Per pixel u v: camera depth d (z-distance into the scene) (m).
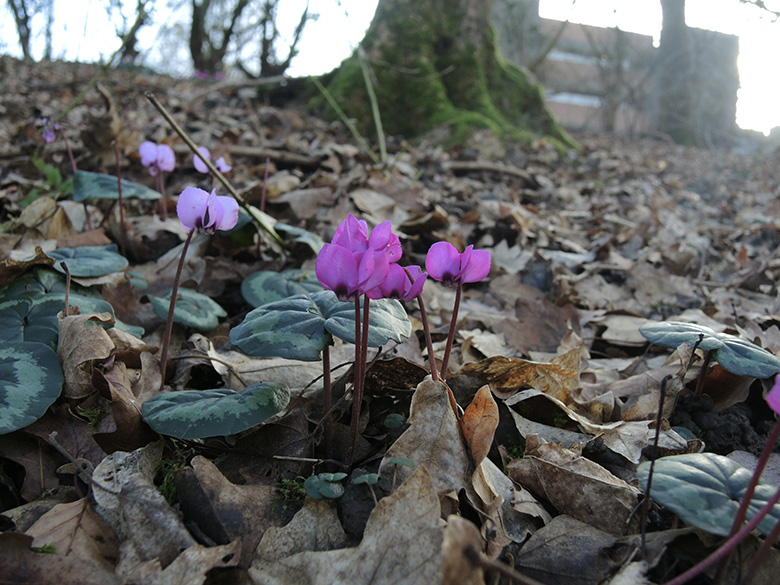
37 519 0.19
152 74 1.63
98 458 0.21
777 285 0.48
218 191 0.54
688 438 0.24
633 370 0.32
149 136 0.73
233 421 0.20
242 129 0.88
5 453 0.21
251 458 0.22
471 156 1.02
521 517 0.20
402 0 1.15
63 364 0.23
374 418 0.24
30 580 0.16
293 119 1.01
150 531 0.18
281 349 0.20
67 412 0.22
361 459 0.22
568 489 0.20
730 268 0.55
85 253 0.31
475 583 0.15
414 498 0.17
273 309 0.22
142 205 0.49
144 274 0.36
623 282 0.48
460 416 0.21
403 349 0.29
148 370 0.24
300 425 0.23
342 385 0.25
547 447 0.22
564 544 0.19
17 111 0.83
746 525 0.15
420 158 0.88
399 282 0.18
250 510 0.19
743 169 1.69
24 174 0.54
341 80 1.14
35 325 0.25
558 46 3.27
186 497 0.19
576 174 1.07
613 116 2.61
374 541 0.17
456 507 0.19
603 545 0.18
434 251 0.21
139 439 0.21
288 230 0.38
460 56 1.18
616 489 0.20
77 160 0.57
